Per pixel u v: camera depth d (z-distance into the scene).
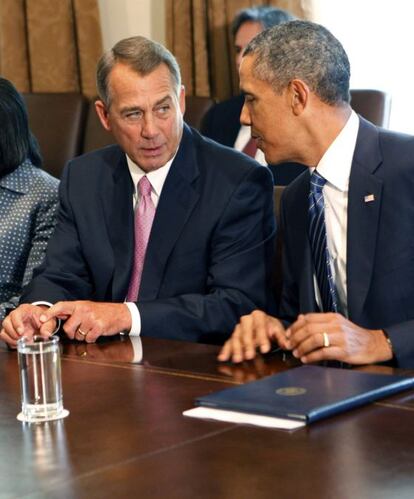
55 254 2.85
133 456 1.48
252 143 4.65
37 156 3.33
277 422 1.59
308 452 1.45
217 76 5.19
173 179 2.76
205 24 5.15
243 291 2.68
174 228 2.74
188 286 2.73
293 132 2.43
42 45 5.50
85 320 2.37
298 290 2.56
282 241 2.68
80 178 2.90
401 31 5.01
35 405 1.71
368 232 2.37
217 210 2.73
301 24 2.41
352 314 2.37
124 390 1.86
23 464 1.47
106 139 4.89
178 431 1.58
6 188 3.18
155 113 2.68
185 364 2.06
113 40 5.57
